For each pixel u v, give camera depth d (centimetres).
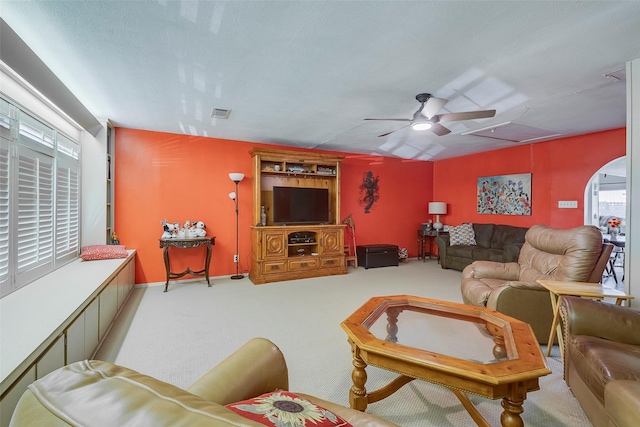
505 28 198
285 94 311
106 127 393
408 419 170
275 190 519
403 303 233
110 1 172
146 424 45
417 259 702
